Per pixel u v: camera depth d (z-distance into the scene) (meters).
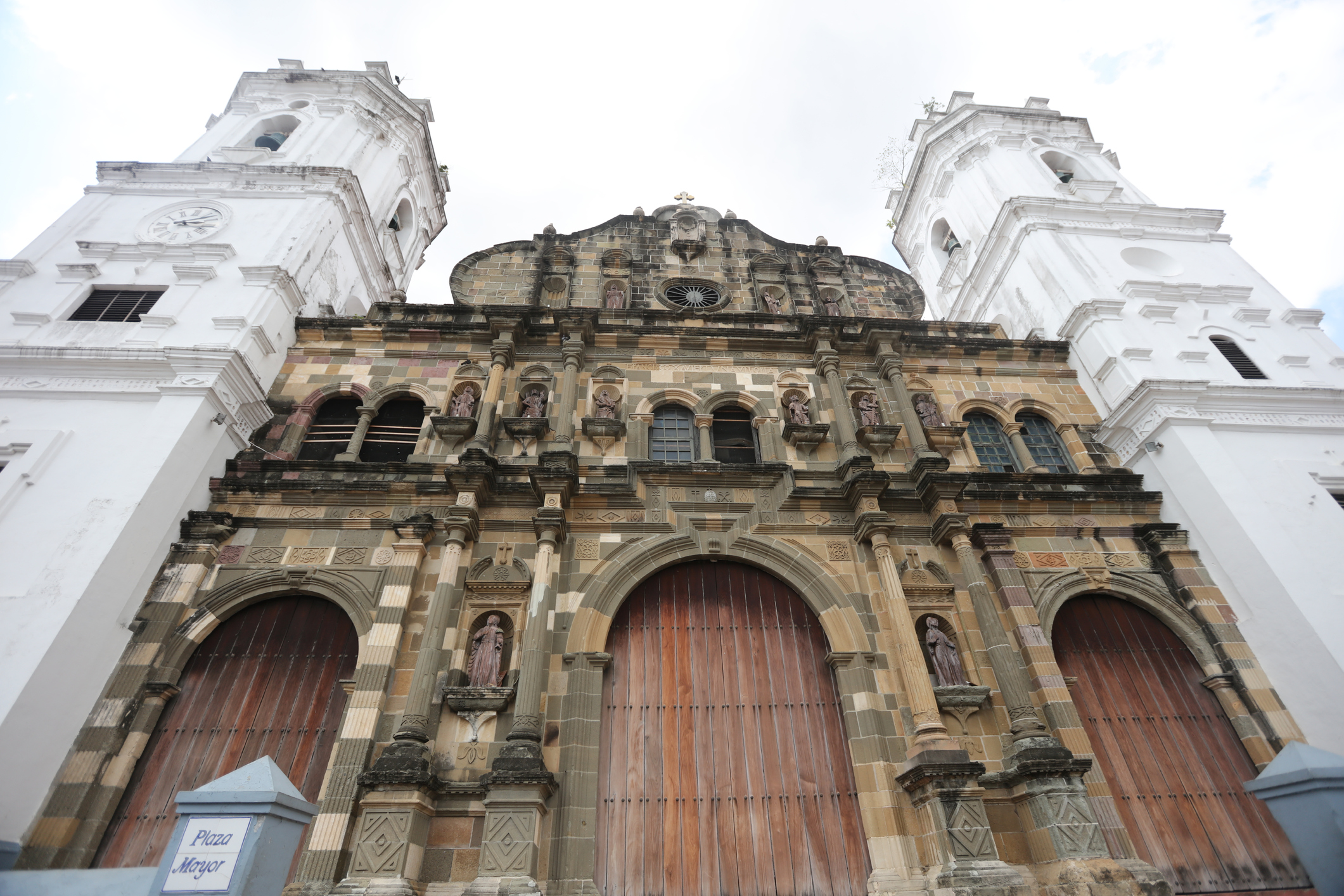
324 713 11.91
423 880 10.14
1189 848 11.83
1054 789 10.95
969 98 26.56
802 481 15.09
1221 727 13.15
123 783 10.80
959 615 13.38
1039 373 18.48
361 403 16.45
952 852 10.14
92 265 15.91
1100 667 13.70
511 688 11.70
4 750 9.80
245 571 13.02
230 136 21.20
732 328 17.58
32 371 13.90
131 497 12.19
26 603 10.94
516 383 16.53
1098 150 24.45
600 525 13.94
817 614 13.30
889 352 17.41
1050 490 15.27
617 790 11.45
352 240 20.52
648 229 21.56
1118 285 18.89
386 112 23.61
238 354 14.13
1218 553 14.41
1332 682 12.48
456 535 13.06
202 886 5.41
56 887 5.93
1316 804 6.55
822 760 11.99
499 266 20.08
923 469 14.90
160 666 11.82
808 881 10.91
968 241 24.34
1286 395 16.25
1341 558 13.96
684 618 13.42
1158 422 15.80
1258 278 19.78
